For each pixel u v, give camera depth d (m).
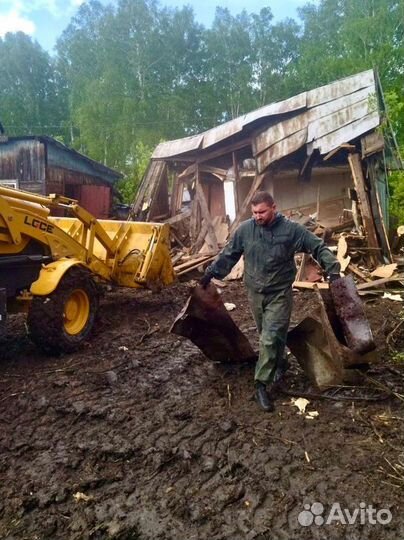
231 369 4.21
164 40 33.53
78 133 33.06
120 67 31.70
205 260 9.16
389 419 3.29
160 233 6.29
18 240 4.43
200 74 35.12
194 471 2.77
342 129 9.10
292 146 9.79
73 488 2.63
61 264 4.64
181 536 2.29
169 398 3.69
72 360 4.51
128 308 6.47
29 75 35.41
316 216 10.62
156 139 27.44
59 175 16.02
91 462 2.87
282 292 3.55
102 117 27.86
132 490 2.62
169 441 3.06
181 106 30.64
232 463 2.80
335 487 2.58
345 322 3.39
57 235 5.03
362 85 9.12
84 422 3.34
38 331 4.44
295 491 2.57
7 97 34.06
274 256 3.48
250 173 11.27
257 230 3.55
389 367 4.16
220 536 2.28
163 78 33.12
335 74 24.53
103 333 5.36
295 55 35.44
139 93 30.33
